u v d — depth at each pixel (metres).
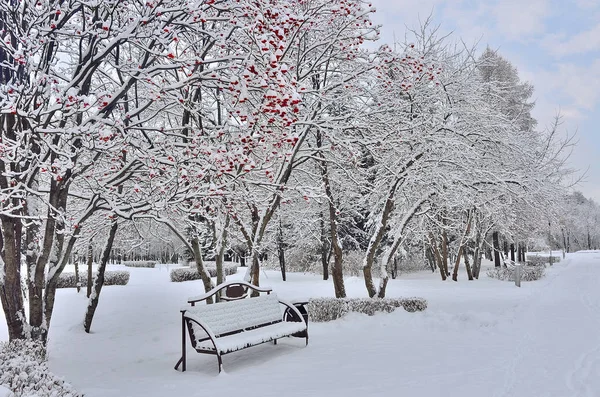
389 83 9.51
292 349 8.62
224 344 7.18
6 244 7.25
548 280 24.25
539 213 17.56
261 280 27.23
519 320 11.20
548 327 10.16
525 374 6.30
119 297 17.22
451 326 10.24
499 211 15.64
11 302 7.30
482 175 12.43
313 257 32.72
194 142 7.52
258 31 6.15
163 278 27.09
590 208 96.44
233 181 8.11
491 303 15.02
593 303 14.47
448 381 6.02
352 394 5.55
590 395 5.32
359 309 11.92
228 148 7.28
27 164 7.34
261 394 5.72
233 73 6.89
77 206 12.98
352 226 26.80
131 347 9.88
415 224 16.48
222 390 6.02
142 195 7.89
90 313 11.69
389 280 27.56
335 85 10.56
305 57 11.95
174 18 6.59
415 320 10.79
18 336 7.31
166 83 8.74
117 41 6.43
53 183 7.52
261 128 6.81
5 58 6.91
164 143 7.46
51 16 6.90
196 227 10.20
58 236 8.96
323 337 9.70
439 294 18.33
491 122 13.46
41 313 7.73
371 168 13.30
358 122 10.68
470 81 14.04
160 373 7.35
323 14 9.76
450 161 12.26
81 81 6.84
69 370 7.87
